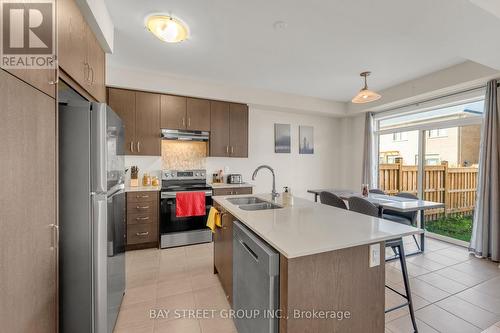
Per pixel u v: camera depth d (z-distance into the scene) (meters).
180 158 3.90
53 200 1.07
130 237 3.10
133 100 3.28
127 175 3.53
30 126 0.90
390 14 1.75
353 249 1.19
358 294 1.21
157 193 3.24
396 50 2.62
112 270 1.60
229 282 1.91
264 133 4.59
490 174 2.85
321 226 1.40
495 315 1.83
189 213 3.33
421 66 3.05
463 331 1.66
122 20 2.06
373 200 3.06
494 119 2.81
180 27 2.06
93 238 1.37
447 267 2.65
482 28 1.81
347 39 2.38
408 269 2.60
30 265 0.90
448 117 3.61
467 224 3.44
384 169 4.64
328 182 5.23
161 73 3.30
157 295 2.10
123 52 2.67
